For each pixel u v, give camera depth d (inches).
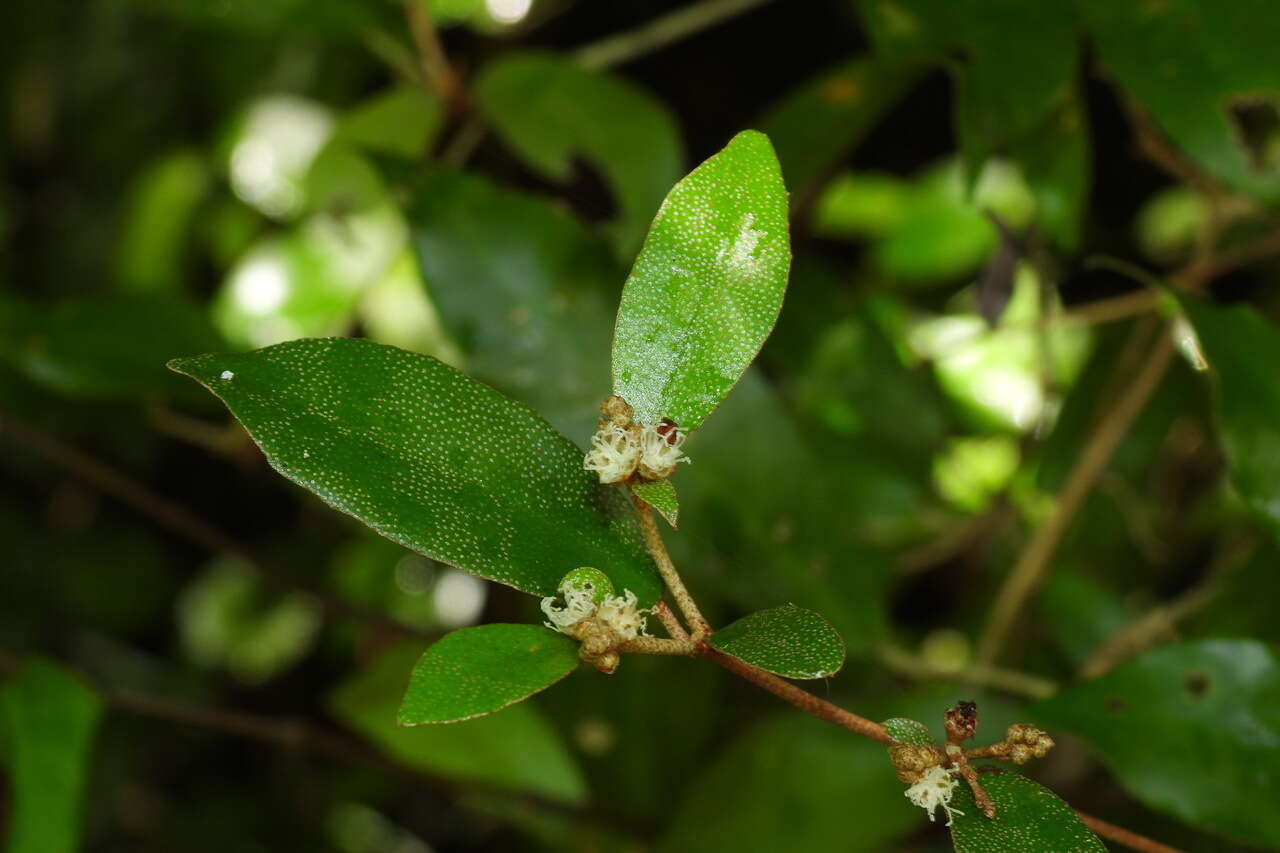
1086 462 19.4
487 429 14.3
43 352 20.9
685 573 18.3
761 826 18.7
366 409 14.1
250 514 34.0
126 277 29.6
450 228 18.1
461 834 32.2
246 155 28.4
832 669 13.5
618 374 14.2
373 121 22.4
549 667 13.7
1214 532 23.6
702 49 26.3
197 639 34.1
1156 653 16.7
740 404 18.5
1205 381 21.0
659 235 14.2
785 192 14.2
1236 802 16.4
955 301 25.3
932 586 26.2
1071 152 18.5
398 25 21.7
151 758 33.2
